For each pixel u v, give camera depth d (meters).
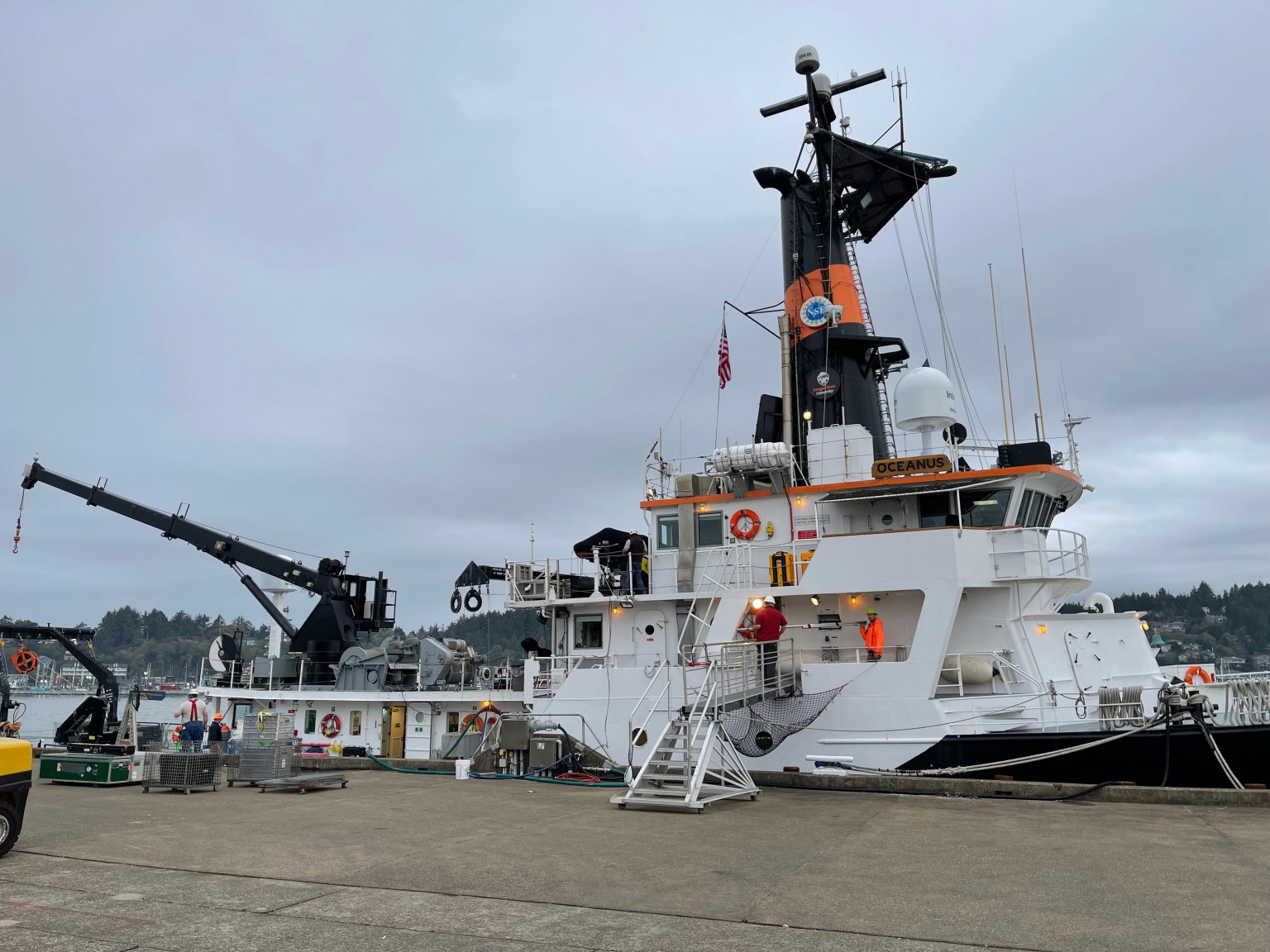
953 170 24.73
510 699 23.09
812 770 17.66
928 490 18.75
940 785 16.02
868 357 23.27
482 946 6.69
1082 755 15.81
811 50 23.33
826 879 9.02
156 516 31.22
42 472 33.00
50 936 6.84
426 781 19.59
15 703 31.12
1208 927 7.08
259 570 29.89
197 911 7.73
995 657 17.31
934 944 6.77
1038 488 18.94
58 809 14.52
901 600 18.98
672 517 22.00
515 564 23.55
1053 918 7.43
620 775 19.19
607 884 8.84
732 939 6.91
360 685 25.50
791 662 18.77
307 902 8.07
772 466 20.77
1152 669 19.33
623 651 21.77
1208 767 15.09
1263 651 181.50
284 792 17.25
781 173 24.22
